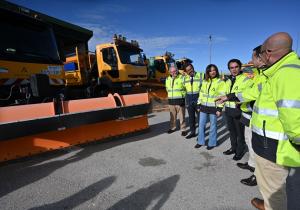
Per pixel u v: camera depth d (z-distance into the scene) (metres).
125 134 5.71
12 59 4.42
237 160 4.57
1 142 3.91
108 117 4.95
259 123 2.21
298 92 1.77
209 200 3.16
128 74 10.28
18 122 3.74
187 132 6.81
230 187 3.51
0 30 4.44
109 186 3.53
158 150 5.14
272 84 1.97
